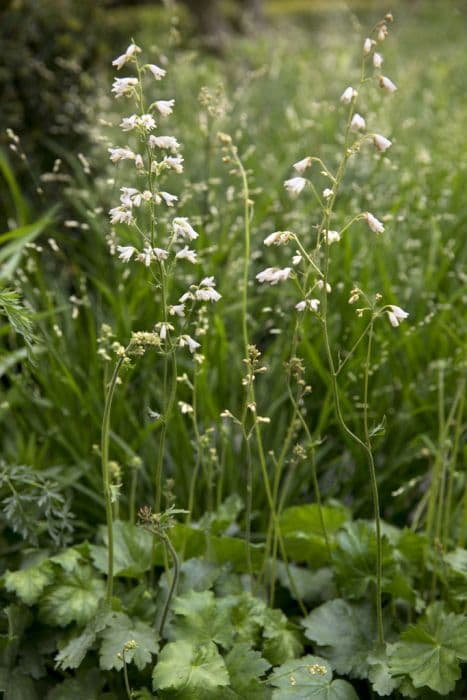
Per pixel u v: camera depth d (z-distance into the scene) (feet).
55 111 14.17
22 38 13.99
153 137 6.61
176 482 10.51
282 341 11.62
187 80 16.19
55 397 10.67
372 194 12.70
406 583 8.21
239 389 11.27
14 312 7.59
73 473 10.37
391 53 22.26
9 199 13.51
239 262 11.65
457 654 7.46
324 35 27.53
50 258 12.98
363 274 11.47
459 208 13.34
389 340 11.19
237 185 13.60
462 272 12.53
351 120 6.77
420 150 14.38
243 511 10.55
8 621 8.24
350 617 8.25
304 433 11.01
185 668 7.25
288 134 16.06
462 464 10.94
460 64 23.17
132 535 8.90
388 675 7.56
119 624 7.68
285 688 7.34
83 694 7.73
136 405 11.25
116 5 30.60
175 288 11.55
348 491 10.86
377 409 11.21
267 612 8.13
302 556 9.32
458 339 10.93
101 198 13.23
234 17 35.29
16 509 8.47
